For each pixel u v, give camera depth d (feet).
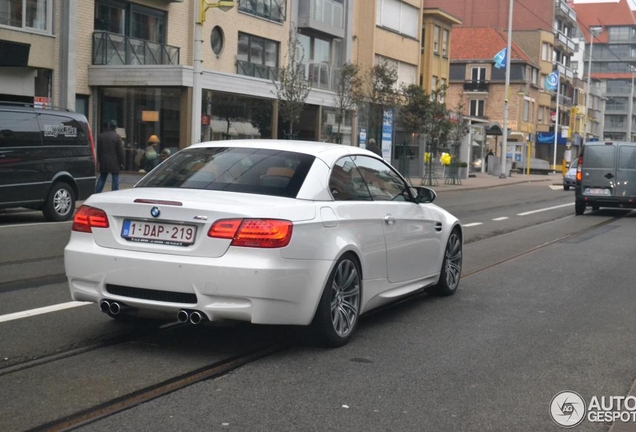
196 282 18.47
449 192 114.73
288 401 16.53
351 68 110.93
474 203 88.84
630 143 72.33
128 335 21.75
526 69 240.73
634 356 21.38
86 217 20.11
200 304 18.51
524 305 28.19
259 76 108.27
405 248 24.75
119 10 88.79
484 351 21.43
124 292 19.38
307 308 19.58
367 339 22.36
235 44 104.27
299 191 20.40
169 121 86.28
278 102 100.89
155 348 20.51
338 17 125.08
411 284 25.84
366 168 24.09
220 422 15.12
